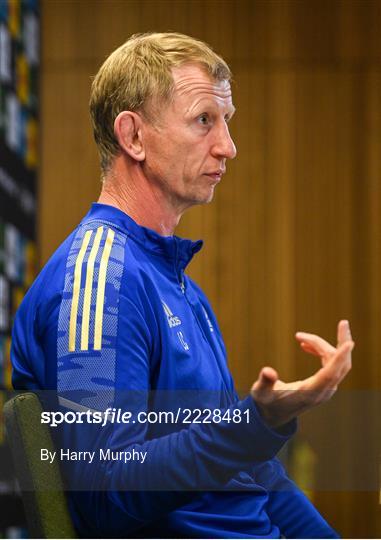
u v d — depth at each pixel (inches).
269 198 404.5
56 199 402.9
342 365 86.2
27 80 384.5
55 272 109.3
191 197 119.6
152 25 405.7
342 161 405.4
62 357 102.7
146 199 120.1
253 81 405.7
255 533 112.3
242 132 404.8
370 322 403.2
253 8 405.7
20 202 375.6
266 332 402.3
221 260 404.2
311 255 404.5
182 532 106.7
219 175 119.9
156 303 109.3
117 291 104.6
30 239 380.8
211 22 406.0
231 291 402.9
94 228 113.0
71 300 104.5
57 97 404.2
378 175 404.2
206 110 117.2
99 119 121.4
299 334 97.1
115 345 102.0
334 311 403.9
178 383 109.3
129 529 100.3
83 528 104.1
